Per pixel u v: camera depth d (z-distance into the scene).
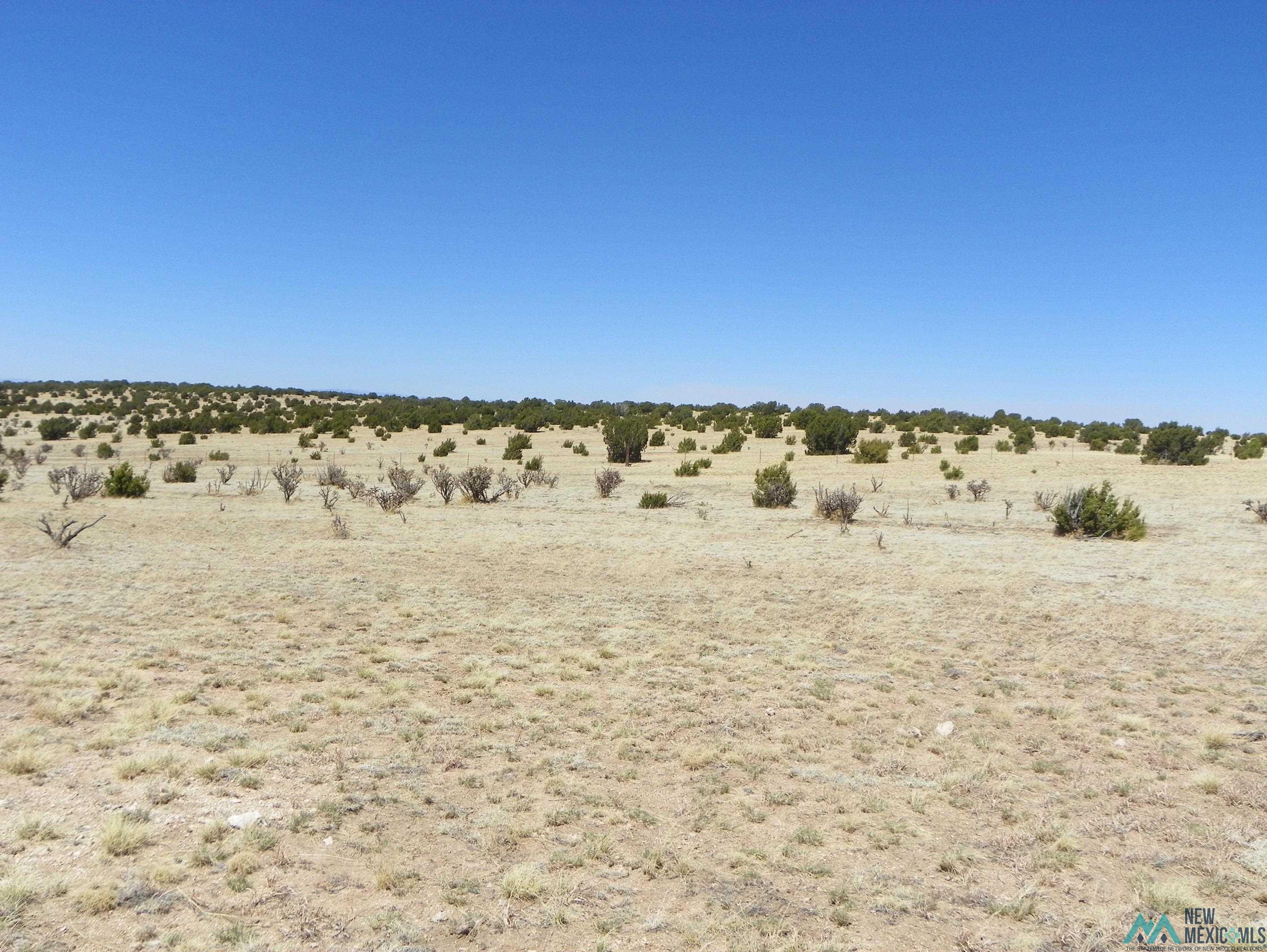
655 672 10.09
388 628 12.01
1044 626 12.48
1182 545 19.94
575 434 75.12
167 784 6.26
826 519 25.33
